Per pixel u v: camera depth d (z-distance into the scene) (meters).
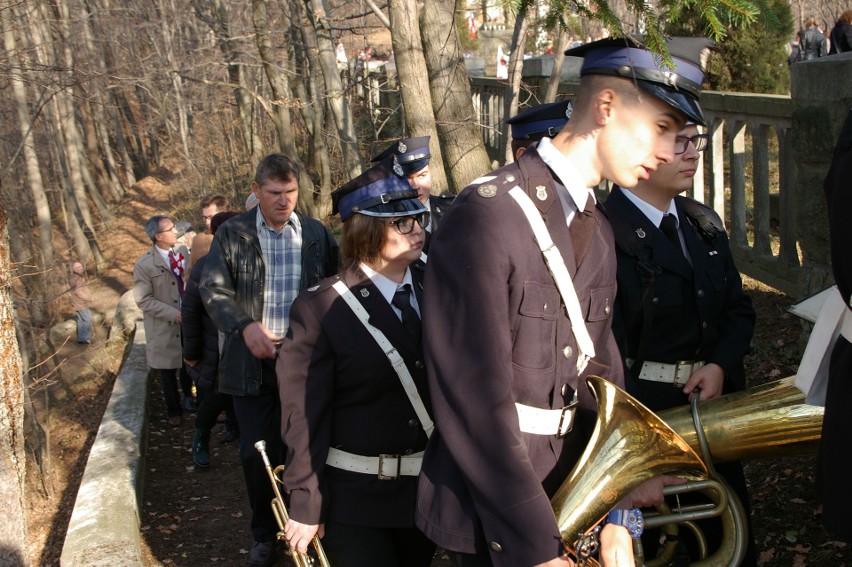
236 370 4.35
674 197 3.26
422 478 2.27
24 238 15.25
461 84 6.36
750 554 3.21
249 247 4.46
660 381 3.16
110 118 29.31
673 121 2.09
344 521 2.93
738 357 3.18
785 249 5.50
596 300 2.22
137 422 6.50
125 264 23.11
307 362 2.89
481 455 2.01
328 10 12.09
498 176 2.17
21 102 16.06
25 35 15.12
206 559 5.02
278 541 4.65
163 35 19.69
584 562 2.16
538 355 2.11
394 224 2.83
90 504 5.10
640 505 2.28
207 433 6.20
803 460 4.14
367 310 2.88
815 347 2.33
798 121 4.57
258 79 18.05
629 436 2.22
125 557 4.60
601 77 2.09
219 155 20.88
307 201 12.81
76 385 10.28
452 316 2.07
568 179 2.15
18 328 7.88
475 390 2.02
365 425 2.91
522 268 2.06
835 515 2.13
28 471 7.52
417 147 4.16
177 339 7.34
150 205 27.08
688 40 2.26
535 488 1.99
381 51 20.25
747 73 8.52
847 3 17.47
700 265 3.16
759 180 5.73
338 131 11.10
